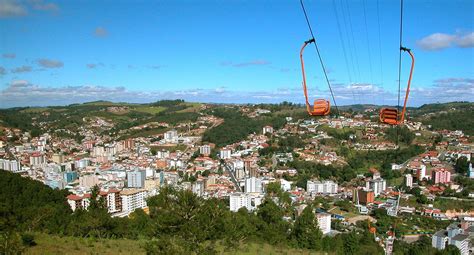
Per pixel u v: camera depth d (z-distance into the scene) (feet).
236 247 92.07
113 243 112.16
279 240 130.72
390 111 57.06
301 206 279.69
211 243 76.74
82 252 95.66
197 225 71.15
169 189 75.36
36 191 211.61
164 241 68.69
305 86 47.85
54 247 98.68
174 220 70.44
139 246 107.14
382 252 171.63
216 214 75.97
